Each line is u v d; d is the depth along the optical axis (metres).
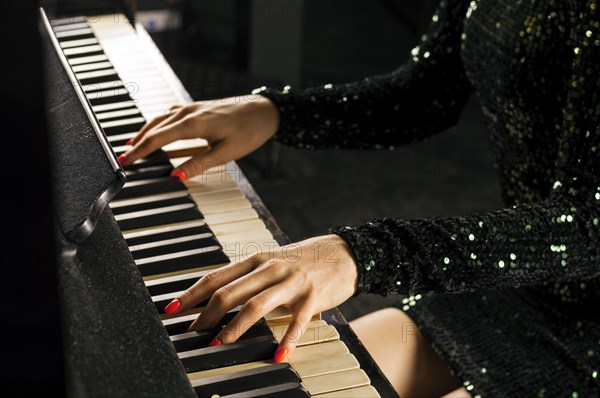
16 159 0.99
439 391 1.57
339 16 5.02
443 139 3.62
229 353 1.20
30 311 1.01
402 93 1.71
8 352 1.01
